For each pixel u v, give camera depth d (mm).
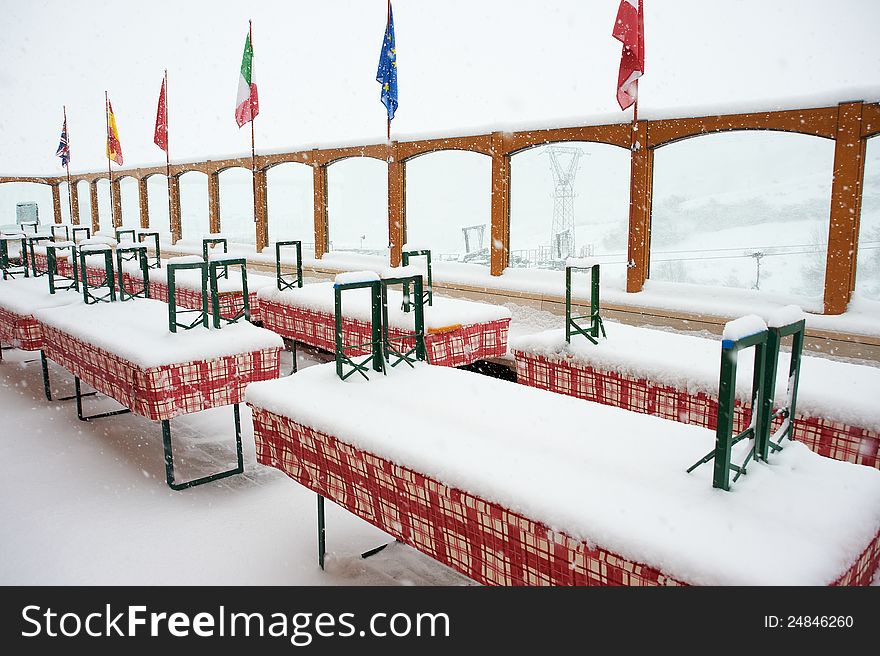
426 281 9492
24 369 8695
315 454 3498
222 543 4121
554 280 8336
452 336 6148
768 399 2520
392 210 10047
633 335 5047
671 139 6891
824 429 3580
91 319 5961
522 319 8391
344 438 3217
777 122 6047
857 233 5871
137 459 5539
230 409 6969
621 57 6605
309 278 11641
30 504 4668
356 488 3281
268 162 12617
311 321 7438
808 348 6043
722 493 2377
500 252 8820
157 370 4633
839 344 5852
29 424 6457
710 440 2885
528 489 2482
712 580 1947
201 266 5199
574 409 3332
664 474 2551
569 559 2350
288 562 3887
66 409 6949
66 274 13508
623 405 4500
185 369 4773
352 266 10891
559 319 8047
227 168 13938
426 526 2914
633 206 7219
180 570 3795
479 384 3770
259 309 8320
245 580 3688
